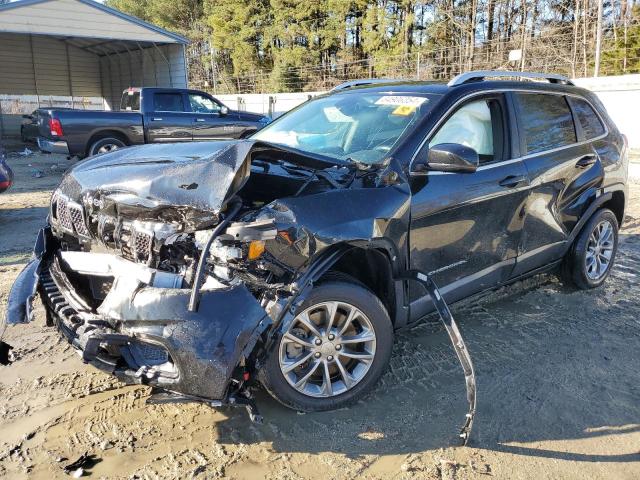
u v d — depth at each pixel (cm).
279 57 4028
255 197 312
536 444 300
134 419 314
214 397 261
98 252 312
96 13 2000
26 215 838
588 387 356
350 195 311
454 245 365
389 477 272
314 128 415
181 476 269
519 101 424
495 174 387
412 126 359
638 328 442
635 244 679
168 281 266
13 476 268
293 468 277
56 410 321
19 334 416
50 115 1252
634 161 1380
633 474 279
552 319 456
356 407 327
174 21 5116
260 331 266
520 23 3234
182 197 272
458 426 313
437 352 396
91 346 261
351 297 309
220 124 1441
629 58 2369
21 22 1864
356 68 3628
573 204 466
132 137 1332
